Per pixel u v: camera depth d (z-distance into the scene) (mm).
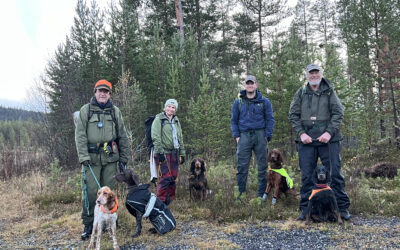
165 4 15609
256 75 11219
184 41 12875
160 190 5246
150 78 11828
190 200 5660
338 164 4340
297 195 5355
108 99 4305
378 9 12133
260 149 5250
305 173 4504
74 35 13336
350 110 10617
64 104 13383
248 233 3998
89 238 4051
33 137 12969
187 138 11367
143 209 3920
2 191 7781
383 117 11352
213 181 6922
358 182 6070
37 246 3871
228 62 18938
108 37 11961
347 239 3592
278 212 4797
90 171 4043
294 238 3736
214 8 17453
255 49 20484
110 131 4176
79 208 5625
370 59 12273
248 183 6516
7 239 4195
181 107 11281
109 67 11867
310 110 4406
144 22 16375
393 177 6965
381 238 3574
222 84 12305
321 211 4160
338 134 4348
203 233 4082
